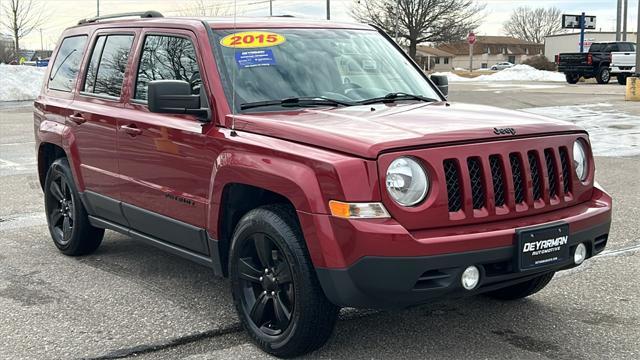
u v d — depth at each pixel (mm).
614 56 32719
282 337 4070
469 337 4414
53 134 6309
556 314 4816
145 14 5906
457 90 29469
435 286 3678
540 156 4086
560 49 69125
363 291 3668
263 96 4645
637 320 4695
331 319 3938
